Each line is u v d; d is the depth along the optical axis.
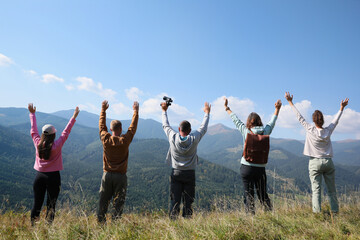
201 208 3.67
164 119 4.17
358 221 3.39
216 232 2.62
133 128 3.73
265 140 3.66
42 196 3.43
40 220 3.18
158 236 2.61
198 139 3.73
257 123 3.93
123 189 3.55
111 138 3.51
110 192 3.53
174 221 3.24
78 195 3.52
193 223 2.98
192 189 3.78
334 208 3.85
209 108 4.21
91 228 2.94
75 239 2.65
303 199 4.52
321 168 3.95
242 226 2.78
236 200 3.79
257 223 2.89
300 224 3.12
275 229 2.83
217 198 3.80
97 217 3.38
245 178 3.72
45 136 3.47
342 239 2.60
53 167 3.47
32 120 3.90
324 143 3.99
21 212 3.72
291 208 4.20
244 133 3.90
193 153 3.78
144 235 2.68
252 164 3.67
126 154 3.61
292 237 2.63
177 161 3.76
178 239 2.47
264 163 3.67
